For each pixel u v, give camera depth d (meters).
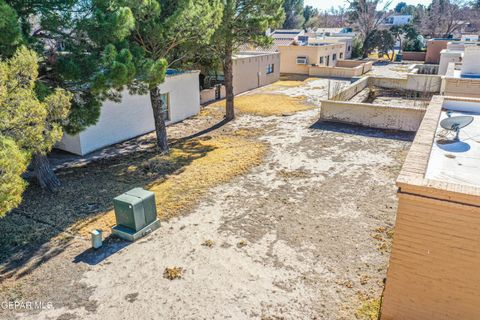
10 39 7.08
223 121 18.28
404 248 4.75
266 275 6.89
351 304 6.16
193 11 10.96
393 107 16.03
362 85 25.36
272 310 6.07
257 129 16.84
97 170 12.08
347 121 17.30
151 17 10.90
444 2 62.66
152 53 11.89
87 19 8.87
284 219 8.85
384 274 6.86
